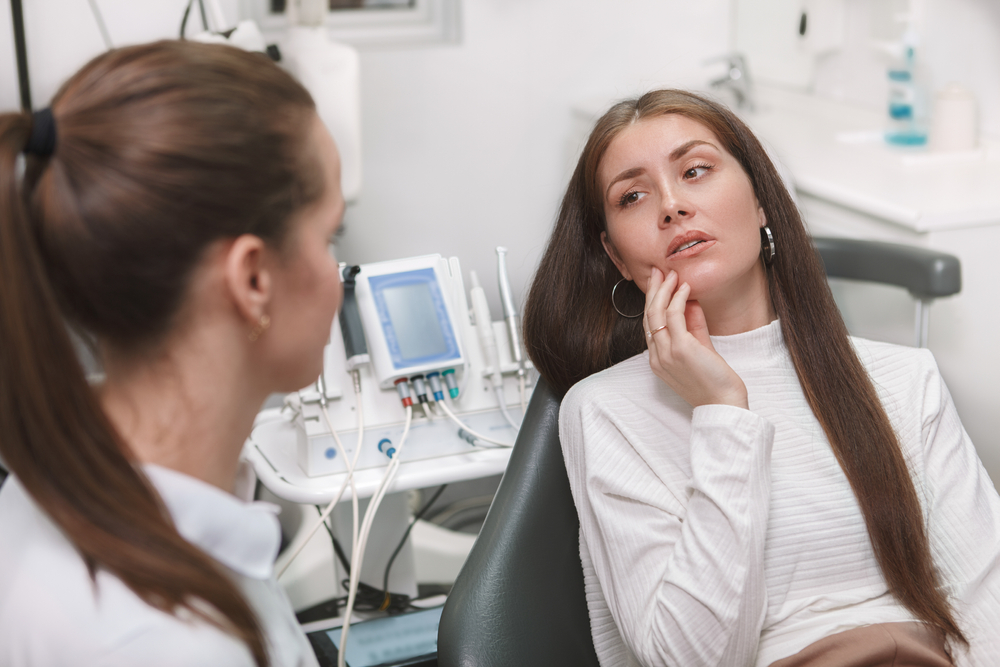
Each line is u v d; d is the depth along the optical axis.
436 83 2.93
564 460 1.14
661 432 1.08
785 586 1.02
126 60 0.51
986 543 1.05
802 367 1.10
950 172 2.24
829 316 1.12
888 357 1.16
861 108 2.80
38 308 0.47
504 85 2.99
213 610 0.49
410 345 1.28
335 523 1.54
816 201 2.23
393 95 2.90
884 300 2.17
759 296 1.14
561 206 1.21
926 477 1.09
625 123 1.11
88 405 0.48
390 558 1.56
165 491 0.52
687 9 3.10
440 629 1.06
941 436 1.12
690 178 1.07
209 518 0.54
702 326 1.07
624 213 1.10
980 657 1.00
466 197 3.06
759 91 3.12
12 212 0.47
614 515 1.03
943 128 2.38
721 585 0.92
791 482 1.05
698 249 1.04
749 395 1.10
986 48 2.39
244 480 0.66
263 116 0.53
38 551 0.50
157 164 0.49
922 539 1.03
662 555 0.99
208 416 0.55
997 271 2.00
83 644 0.47
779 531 1.02
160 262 0.50
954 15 2.47
